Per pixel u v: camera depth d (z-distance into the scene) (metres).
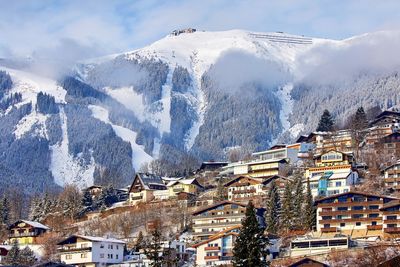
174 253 191.38
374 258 178.00
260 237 129.12
